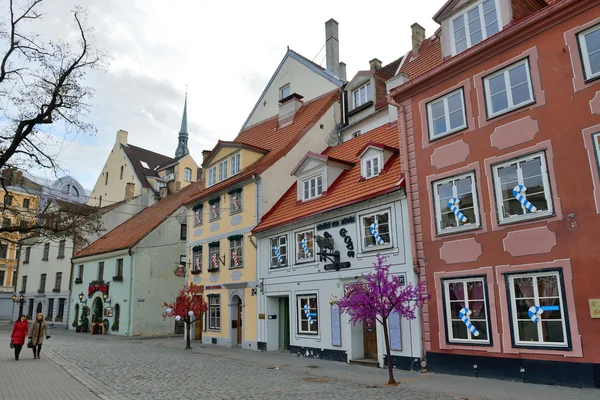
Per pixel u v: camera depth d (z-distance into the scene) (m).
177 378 13.05
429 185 14.60
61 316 40.91
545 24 12.23
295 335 19.28
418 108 15.45
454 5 14.81
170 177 56.19
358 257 16.64
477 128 13.54
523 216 12.08
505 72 13.10
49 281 43.56
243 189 23.78
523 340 11.77
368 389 11.34
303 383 12.27
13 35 16.44
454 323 13.41
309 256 19.08
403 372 14.06
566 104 11.62
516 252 12.09
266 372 14.41
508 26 13.26
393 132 19.55
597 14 11.30
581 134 11.23
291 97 27.25
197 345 24.33
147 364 16.20
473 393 10.46
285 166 23.69
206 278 26.08
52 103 16.88
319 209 18.59
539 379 11.26
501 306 12.23
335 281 17.53
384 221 15.98
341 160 19.88
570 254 11.05
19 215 21.62
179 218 34.69
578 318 10.72
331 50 29.09
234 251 24.00
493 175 12.94
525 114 12.42
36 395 10.56
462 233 13.42
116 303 32.84
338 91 25.67
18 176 19.33
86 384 12.00
